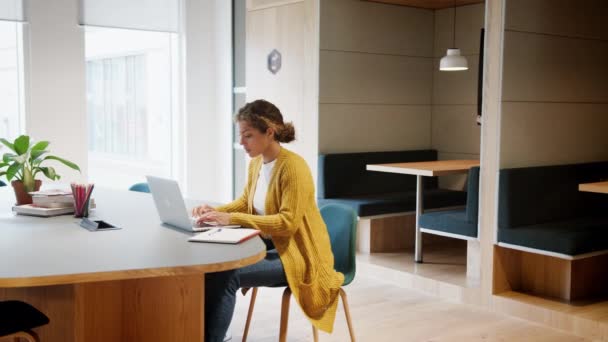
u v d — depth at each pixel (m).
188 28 7.48
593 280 4.62
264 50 6.55
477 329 4.16
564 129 4.98
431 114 6.98
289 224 3.00
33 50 6.44
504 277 4.66
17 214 3.35
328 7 5.98
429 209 6.07
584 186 4.23
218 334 2.89
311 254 3.08
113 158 9.38
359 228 5.95
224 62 7.53
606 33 5.28
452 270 5.23
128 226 2.97
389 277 5.25
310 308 3.06
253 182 3.46
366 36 6.30
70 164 3.87
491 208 4.58
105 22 6.84
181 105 7.59
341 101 6.16
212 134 7.78
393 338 3.96
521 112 4.64
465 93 6.63
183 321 2.71
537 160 4.80
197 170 7.71
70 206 3.43
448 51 5.75
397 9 6.55
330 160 5.97
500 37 4.50
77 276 2.07
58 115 6.63
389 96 6.55
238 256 2.38
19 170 3.65
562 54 4.91
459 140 6.73
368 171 6.26
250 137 3.15
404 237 6.11
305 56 6.09
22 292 2.78
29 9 6.38
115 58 9.18
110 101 9.34
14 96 6.54
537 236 4.32
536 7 4.68
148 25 7.18
